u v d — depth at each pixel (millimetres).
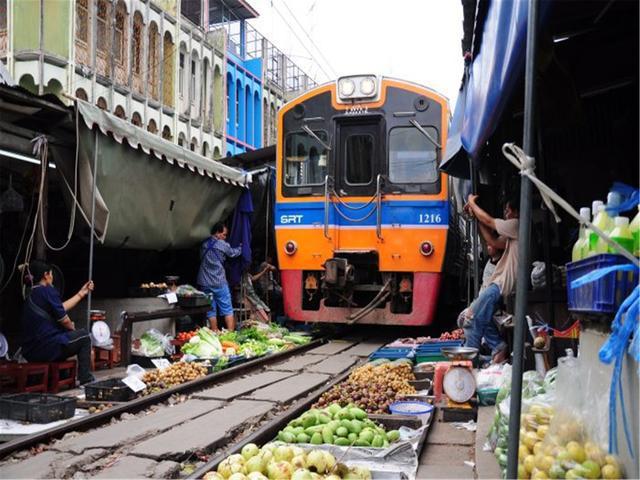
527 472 3105
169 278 10102
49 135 7551
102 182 8039
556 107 5410
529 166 2682
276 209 11266
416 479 3727
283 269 11094
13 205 7879
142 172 8750
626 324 2480
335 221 10820
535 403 3584
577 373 3145
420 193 10516
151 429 5008
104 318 8352
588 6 3527
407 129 10766
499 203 8742
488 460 3910
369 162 10867
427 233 10398
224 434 4855
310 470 3441
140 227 9141
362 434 4277
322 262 10797
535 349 5039
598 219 3199
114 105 18453
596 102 5965
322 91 11203
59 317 6656
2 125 6879
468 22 5918
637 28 4246
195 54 23031
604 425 2865
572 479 2727
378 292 10891
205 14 24547
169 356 8781
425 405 5441
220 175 10648
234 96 25938
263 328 11438
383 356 8117
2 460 4301
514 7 3109
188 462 4328
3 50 16078
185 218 10164
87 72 17266
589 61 4840
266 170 13000
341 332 12469
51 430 4789
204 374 7406
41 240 7613
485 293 6762
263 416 5559
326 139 11055
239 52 28250
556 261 6676
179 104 22016
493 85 3793
